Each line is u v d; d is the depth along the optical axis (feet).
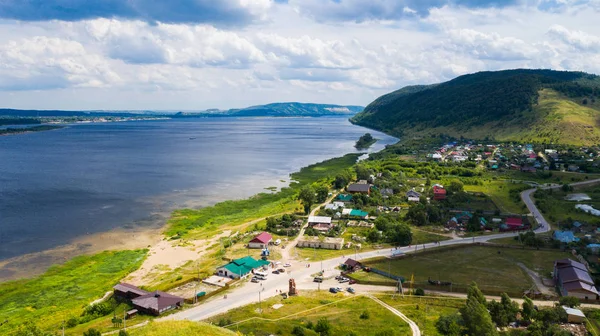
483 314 294.25
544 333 301.84
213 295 377.30
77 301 372.58
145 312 344.90
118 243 524.11
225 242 515.91
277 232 552.82
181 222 610.65
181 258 475.72
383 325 311.68
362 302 358.43
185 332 252.21
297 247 504.02
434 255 473.67
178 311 345.51
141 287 393.09
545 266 440.45
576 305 341.82
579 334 304.50
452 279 407.64
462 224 579.07
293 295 375.66
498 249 491.72
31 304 367.25
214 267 441.68
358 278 411.75
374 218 614.34
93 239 535.60
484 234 547.49
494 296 372.99
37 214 630.33
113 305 358.23
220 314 336.29
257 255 475.72
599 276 404.36
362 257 467.93
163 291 381.40
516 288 385.91
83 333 300.20
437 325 309.22
